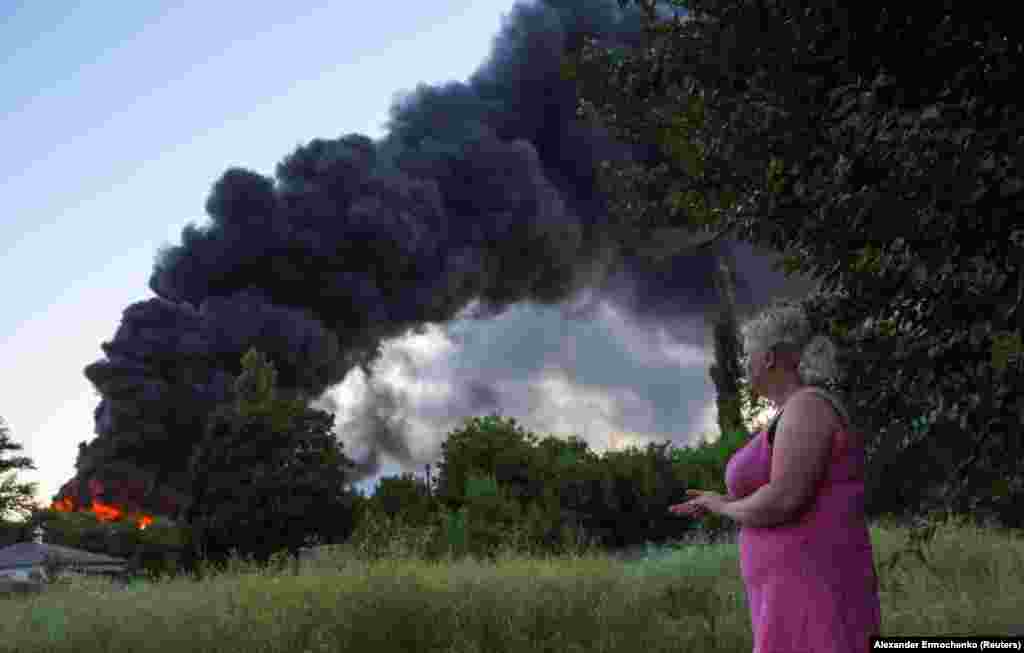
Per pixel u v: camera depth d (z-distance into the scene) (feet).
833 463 8.72
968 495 13.37
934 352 12.78
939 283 12.33
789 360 9.36
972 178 11.78
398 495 59.82
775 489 8.62
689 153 15.84
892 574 22.36
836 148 13.61
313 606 22.66
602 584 25.63
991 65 13.10
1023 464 12.67
